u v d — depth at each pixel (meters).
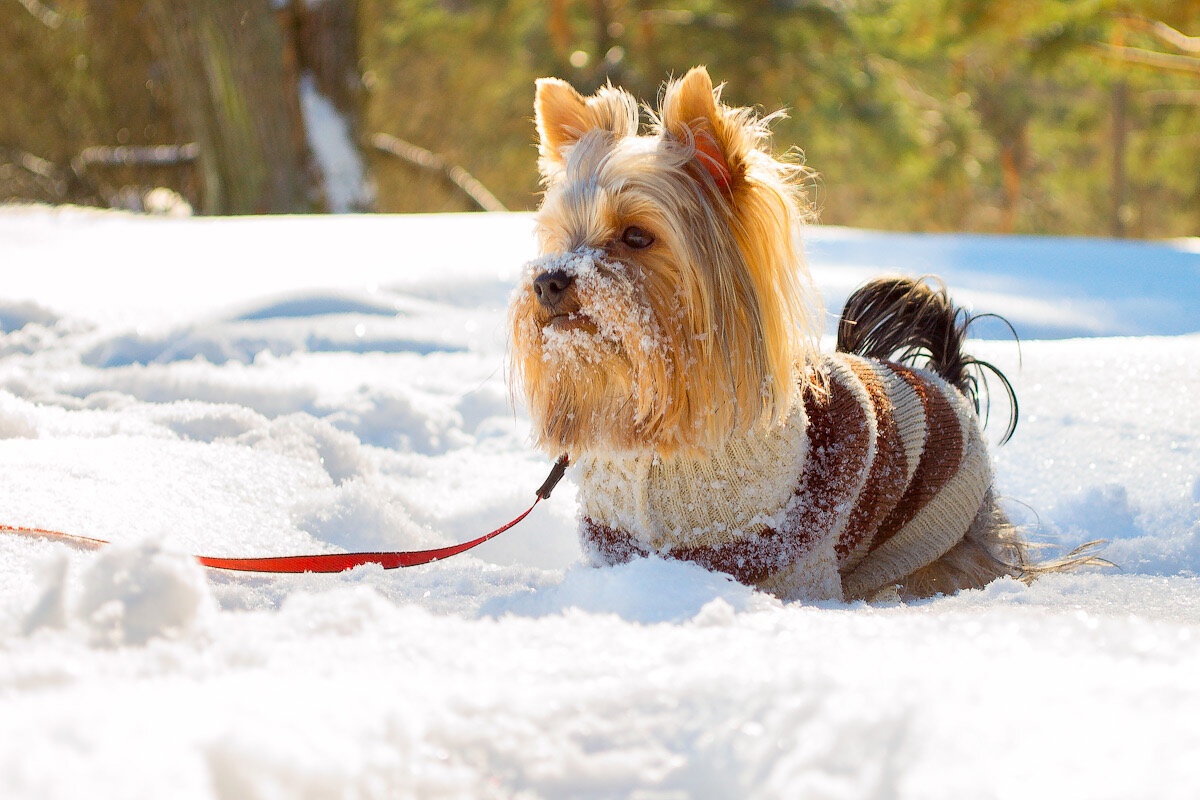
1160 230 31.98
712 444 2.49
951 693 1.13
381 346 4.77
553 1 18.81
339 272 5.70
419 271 5.72
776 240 2.66
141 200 15.38
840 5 18.97
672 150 2.61
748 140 2.66
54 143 15.68
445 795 1.00
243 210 11.80
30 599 1.46
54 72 15.67
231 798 0.92
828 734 1.05
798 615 1.66
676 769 1.06
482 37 20.61
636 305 2.50
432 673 1.25
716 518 2.50
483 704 1.14
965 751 1.01
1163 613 2.18
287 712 1.04
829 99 19.06
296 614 1.45
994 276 6.84
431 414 3.97
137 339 4.50
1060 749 1.01
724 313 2.55
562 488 3.44
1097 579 2.64
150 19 14.44
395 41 20.69
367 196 12.29
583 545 2.69
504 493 3.34
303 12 12.02
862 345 3.63
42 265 5.80
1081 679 1.17
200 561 2.47
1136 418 3.69
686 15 18.50
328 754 0.97
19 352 4.39
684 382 2.51
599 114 2.88
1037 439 3.64
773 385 2.55
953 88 24.83
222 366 4.38
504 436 3.94
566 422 2.68
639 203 2.56
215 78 11.59
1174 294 6.33
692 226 2.55
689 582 1.96
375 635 1.38
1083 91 26.89
